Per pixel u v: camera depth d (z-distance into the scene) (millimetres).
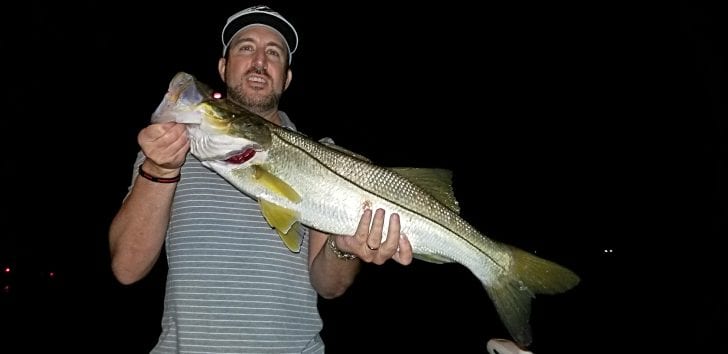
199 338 841
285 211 912
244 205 912
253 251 887
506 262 1057
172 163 799
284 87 1101
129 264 853
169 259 896
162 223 850
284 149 946
